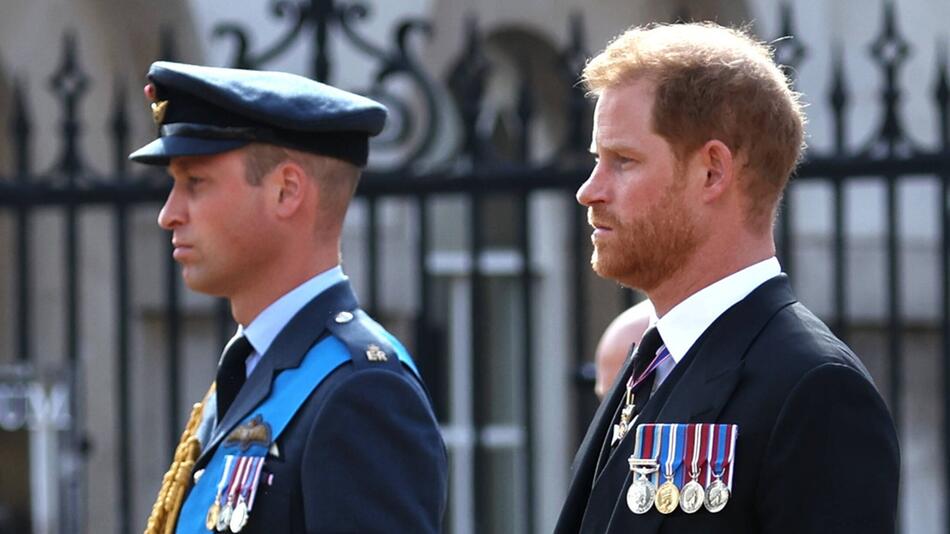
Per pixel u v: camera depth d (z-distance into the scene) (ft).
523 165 70.18
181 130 35.58
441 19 100.53
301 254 36.09
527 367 70.74
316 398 34.32
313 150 35.96
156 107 36.04
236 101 35.17
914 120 105.09
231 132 35.35
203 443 36.91
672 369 30.68
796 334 29.68
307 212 36.04
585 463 32.12
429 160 95.45
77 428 76.43
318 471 33.30
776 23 104.12
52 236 94.43
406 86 95.86
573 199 70.18
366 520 32.89
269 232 35.70
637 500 29.53
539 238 105.70
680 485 29.25
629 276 31.09
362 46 71.67
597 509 30.37
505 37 105.29
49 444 76.84
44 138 94.99
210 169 35.63
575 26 70.03
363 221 94.63
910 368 104.99
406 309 95.14
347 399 33.91
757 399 29.14
